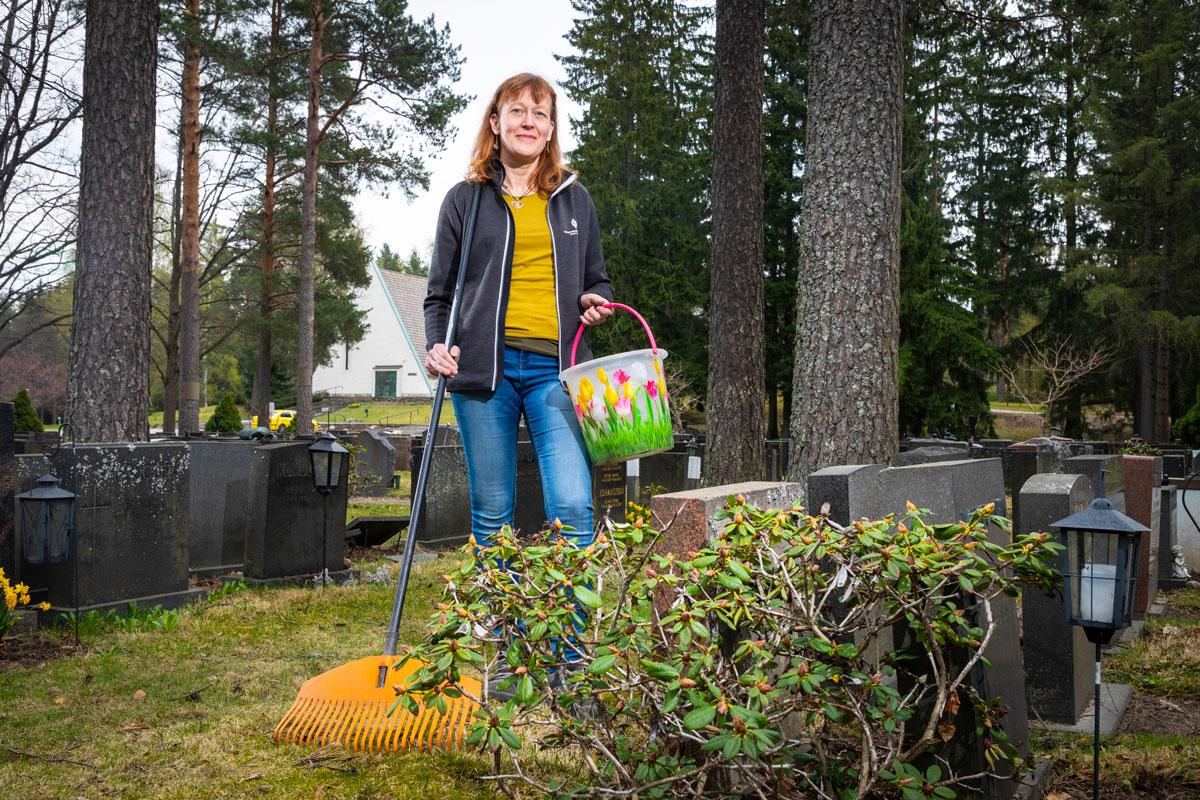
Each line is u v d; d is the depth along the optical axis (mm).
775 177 26406
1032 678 3715
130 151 7383
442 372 3201
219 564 7449
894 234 6402
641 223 27562
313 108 21391
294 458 6895
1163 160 27109
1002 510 3754
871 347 6301
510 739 1989
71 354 7266
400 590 3131
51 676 4176
